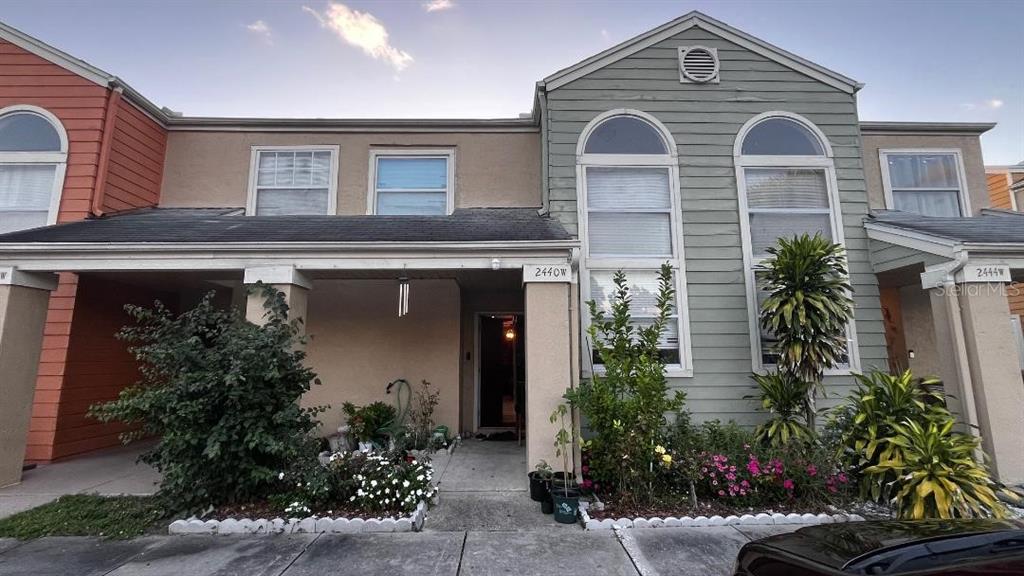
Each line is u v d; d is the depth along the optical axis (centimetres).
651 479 462
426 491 461
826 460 474
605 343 626
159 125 802
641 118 707
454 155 821
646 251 680
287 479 442
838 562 184
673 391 636
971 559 170
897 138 845
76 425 664
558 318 536
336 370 756
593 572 334
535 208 798
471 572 334
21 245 508
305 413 478
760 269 667
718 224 682
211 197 799
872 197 823
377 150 820
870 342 652
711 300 662
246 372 434
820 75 721
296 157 816
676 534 401
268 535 399
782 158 700
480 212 764
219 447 407
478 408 826
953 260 546
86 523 412
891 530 215
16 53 708
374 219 691
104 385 710
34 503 469
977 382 527
